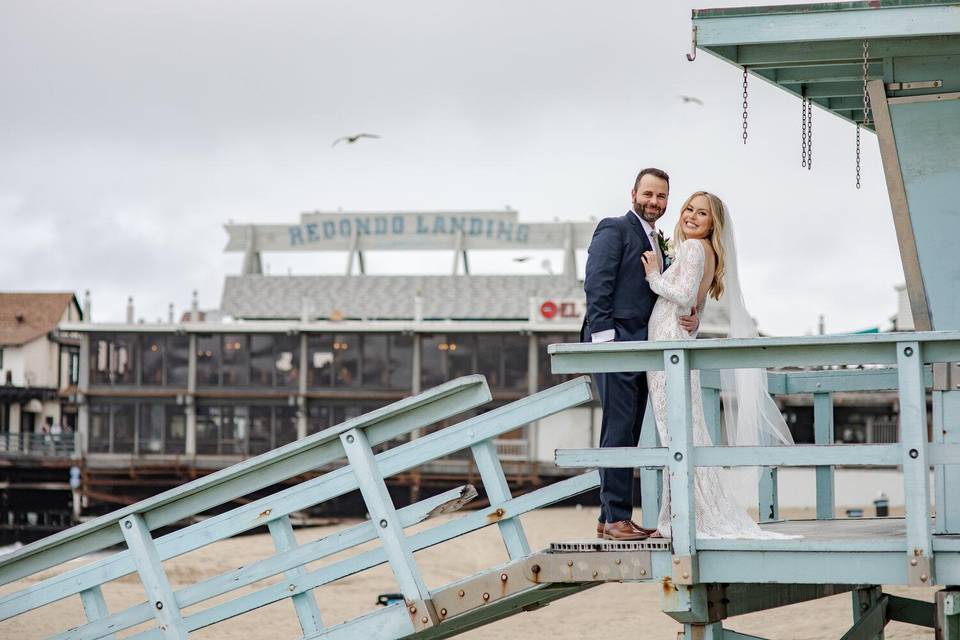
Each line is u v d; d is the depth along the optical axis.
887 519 8.02
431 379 48.28
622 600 17.86
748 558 5.60
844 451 5.46
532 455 46.00
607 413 6.51
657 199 6.71
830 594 7.65
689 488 5.60
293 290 55.47
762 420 7.04
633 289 6.62
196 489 6.54
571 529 33.78
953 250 7.03
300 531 38.00
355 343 48.88
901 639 10.99
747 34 6.95
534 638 14.11
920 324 7.08
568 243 55.34
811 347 5.51
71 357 66.38
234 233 58.03
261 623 15.52
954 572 5.30
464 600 6.00
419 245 56.88
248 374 49.28
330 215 57.62
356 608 17.59
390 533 6.15
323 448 6.43
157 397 49.44
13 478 50.56
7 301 65.12
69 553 6.79
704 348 5.61
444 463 46.34
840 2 6.81
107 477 49.03
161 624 6.54
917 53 7.06
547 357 47.78
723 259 6.71
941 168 7.06
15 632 14.60
